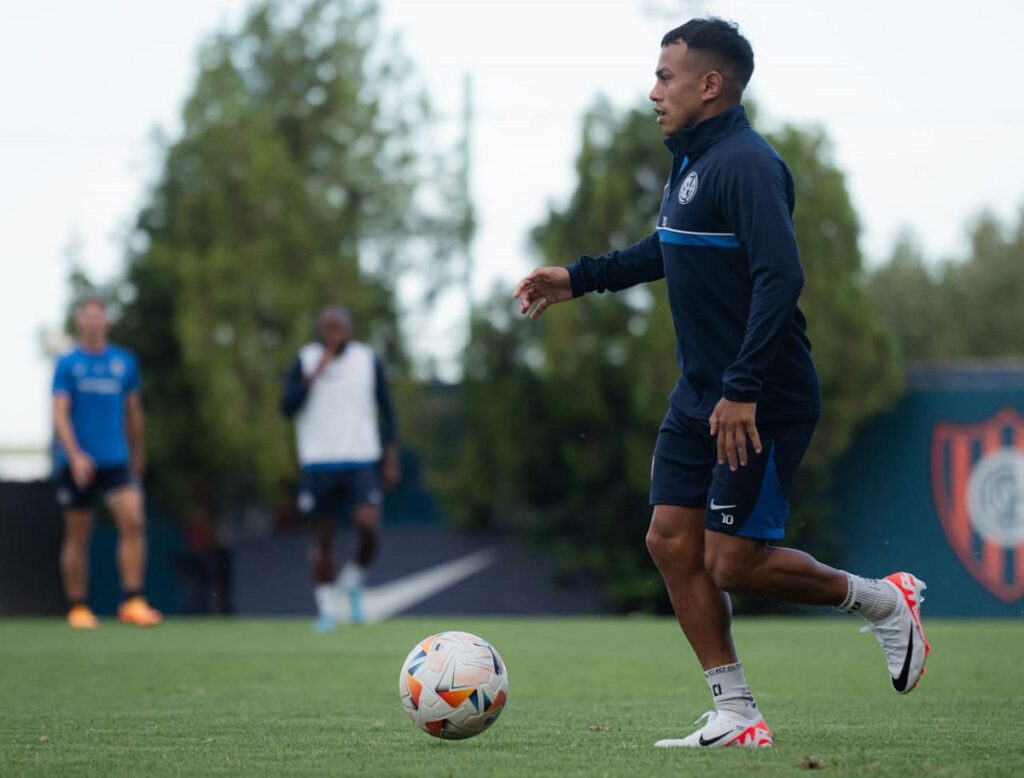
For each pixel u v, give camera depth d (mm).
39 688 23938
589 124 73500
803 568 15422
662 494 15844
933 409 64875
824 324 65875
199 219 79438
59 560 67062
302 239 80000
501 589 68000
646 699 22000
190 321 76000
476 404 72188
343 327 42344
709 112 15508
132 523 43875
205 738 16422
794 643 35969
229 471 78062
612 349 70312
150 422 76500
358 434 42500
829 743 15664
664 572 15969
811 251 67750
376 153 95625
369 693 23047
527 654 31875
